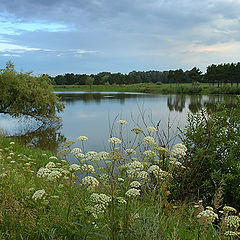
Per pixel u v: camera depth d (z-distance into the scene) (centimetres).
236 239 308
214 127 600
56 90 10169
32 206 323
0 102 2173
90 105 3862
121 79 12962
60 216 299
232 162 537
